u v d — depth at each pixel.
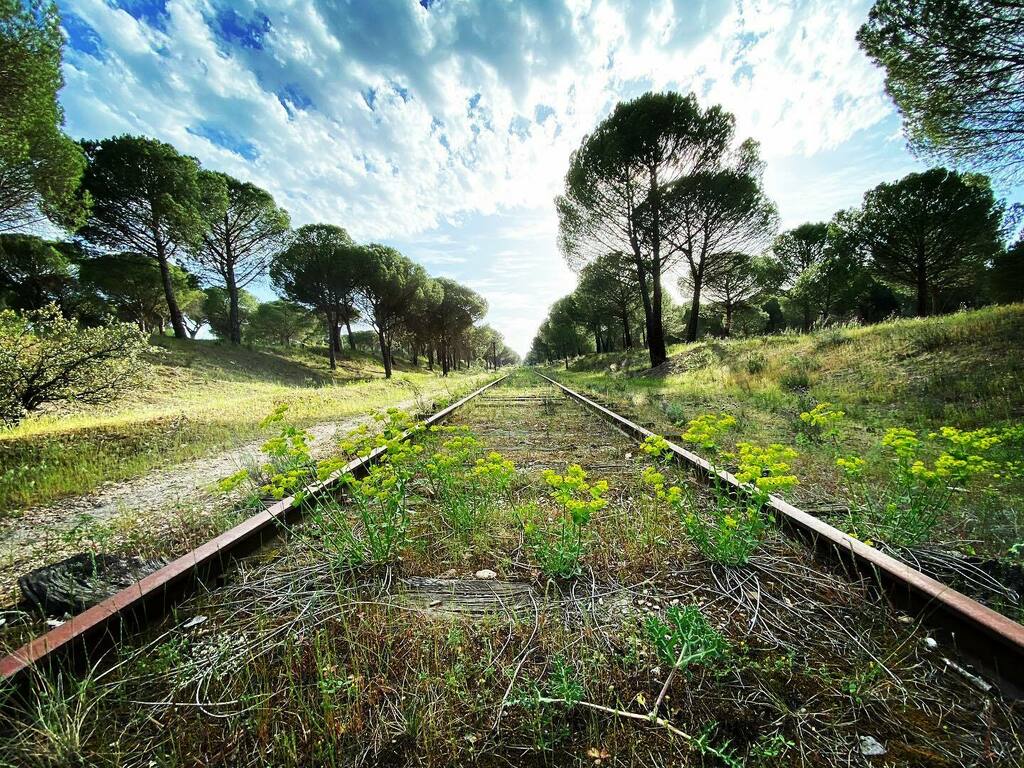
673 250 18.47
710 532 2.30
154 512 3.25
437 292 37.41
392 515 2.38
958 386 5.79
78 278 21.00
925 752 1.16
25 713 1.28
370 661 1.52
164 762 1.19
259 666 1.53
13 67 7.58
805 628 1.66
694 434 2.68
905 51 8.02
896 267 22.30
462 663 1.46
